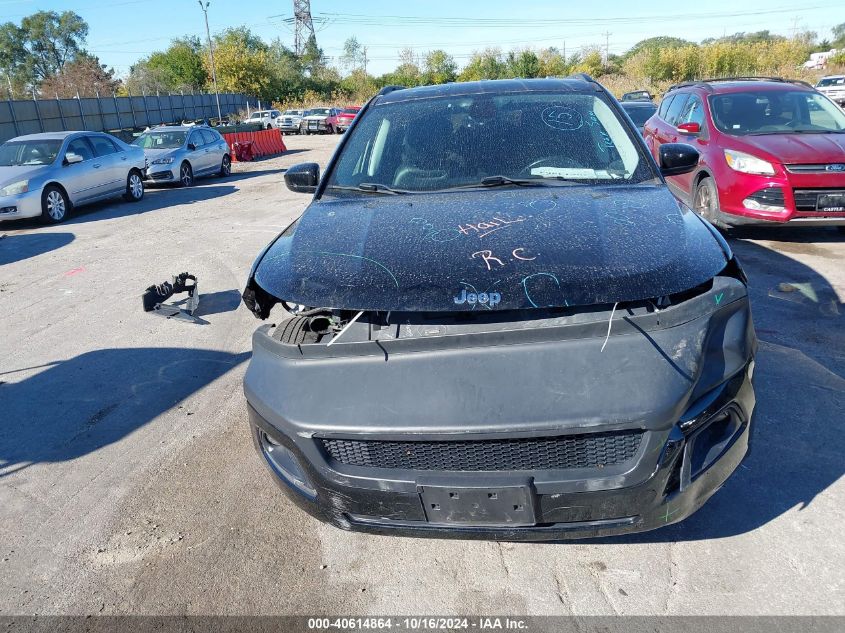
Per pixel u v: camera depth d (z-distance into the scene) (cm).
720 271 225
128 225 1066
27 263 833
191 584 251
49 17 8069
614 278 210
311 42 8006
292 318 268
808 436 315
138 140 1642
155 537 281
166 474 329
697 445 208
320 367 219
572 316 218
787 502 270
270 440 234
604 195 277
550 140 322
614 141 319
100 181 1239
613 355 201
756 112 711
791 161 609
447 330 221
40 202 1103
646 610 222
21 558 275
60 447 366
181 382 439
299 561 260
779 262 595
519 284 211
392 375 209
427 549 262
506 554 255
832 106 719
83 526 293
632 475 195
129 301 632
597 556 249
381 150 336
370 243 246
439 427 197
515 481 196
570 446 197
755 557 241
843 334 431
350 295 218
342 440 209
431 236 246
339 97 6338
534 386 198
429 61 7000
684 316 207
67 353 507
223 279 688
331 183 328
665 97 932
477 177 308
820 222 618
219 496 307
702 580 232
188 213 1148
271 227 960
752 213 634
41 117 3128
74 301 648
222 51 5722
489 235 241
